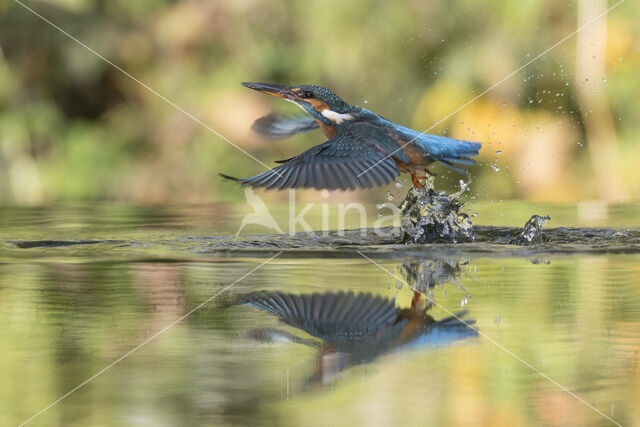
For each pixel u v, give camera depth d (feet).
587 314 18.19
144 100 62.03
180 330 17.21
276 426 12.91
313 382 14.35
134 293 20.40
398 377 14.60
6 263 24.75
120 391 13.93
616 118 58.85
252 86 28.35
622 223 33.04
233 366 15.06
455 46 60.03
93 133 62.28
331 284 21.44
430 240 29.14
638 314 18.19
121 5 61.26
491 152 58.29
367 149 25.14
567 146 58.54
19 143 60.95
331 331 17.29
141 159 62.28
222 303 19.39
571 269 23.67
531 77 58.80
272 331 17.04
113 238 29.89
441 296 20.01
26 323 17.70
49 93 61.98
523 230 29.30
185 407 13.53
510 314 18.21
